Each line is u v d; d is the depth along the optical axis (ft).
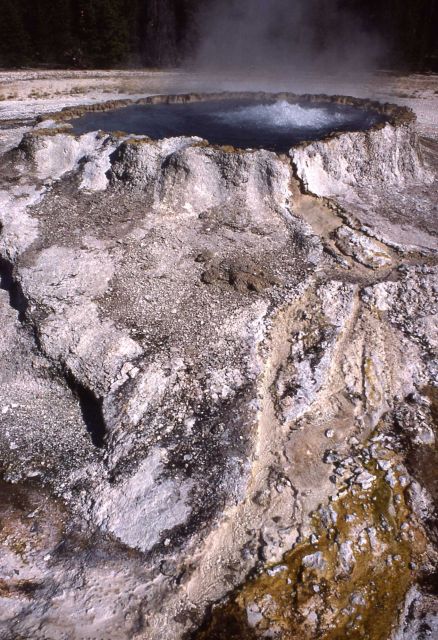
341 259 51.03
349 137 61.00
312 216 56.24
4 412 41.29
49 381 42.68
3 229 53.01
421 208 59.72
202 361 41.65
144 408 38.65
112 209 56.29
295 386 40.04
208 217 55.67
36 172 62.59
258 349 42.96
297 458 35.94
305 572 30.45
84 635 28.09
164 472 34.99
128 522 33.12
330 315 45.68
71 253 50.29
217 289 47.96
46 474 37.14
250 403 38.81
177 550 31.07
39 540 33.32
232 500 33.19
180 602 29.43
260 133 67.21
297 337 44.09
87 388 40.60
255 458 35.68
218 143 63.36
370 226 55.42
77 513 34.58
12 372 43.57
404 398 40.88
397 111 70.64
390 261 51.13
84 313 44.42
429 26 133.18
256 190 56.95
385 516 33.45
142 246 51.83
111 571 30.89
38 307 44.86
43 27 131.13
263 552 31.01
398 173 64.44
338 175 60.75
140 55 139.03
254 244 52.75
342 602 29.71
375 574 31.01
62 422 40.42
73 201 57.57
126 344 42.06
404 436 37.96
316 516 32.96
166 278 48.83
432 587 30.81
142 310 45.55
